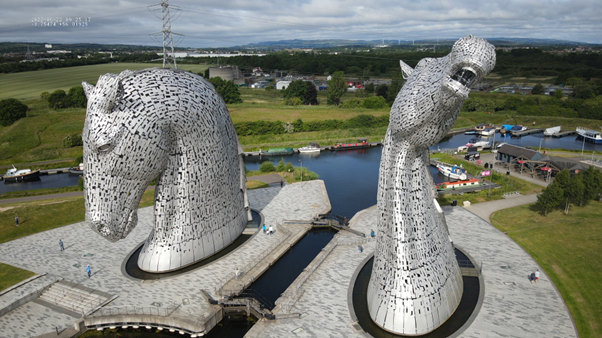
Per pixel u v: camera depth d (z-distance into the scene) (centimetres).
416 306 2142
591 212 3806
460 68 1700
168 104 2530
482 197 4347
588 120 8312
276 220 3828
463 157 6209
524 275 2791
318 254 3123
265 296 2712
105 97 2222
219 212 3150
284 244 3356
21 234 3622
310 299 2570
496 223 3700
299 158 6838
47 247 3347
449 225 3634
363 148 7531
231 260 3072
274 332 2270
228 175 3191
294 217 3903
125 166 2386
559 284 2719
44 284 2797
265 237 3462
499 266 2909
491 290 2609
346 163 6469
